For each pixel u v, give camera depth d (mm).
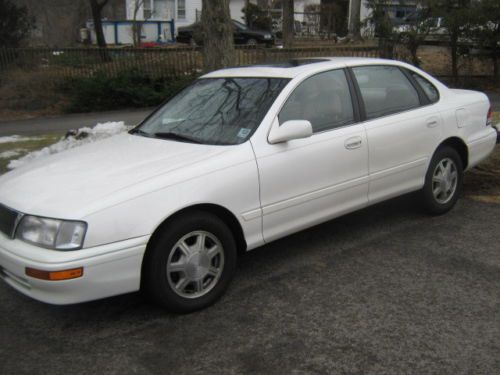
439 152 5320
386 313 3656
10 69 16484
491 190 6320
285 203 4156
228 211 3857
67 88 16422
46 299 3334
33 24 19641
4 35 17797
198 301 3738
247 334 3463
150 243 3535
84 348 3375
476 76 16422
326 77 4625
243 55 16000
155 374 3088
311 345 3314
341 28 33688
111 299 4008
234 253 3922
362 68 4910
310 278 4238
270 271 4395
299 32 35375
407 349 3234
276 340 3381
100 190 3473
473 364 3068
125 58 16625
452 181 5527
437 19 15156
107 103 15688
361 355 3191
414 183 5156
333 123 4527
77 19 33656
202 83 5062
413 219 5453
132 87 15797
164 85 16203
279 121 4191
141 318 3719
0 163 8375
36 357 3299
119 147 4344
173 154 3967
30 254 3316
